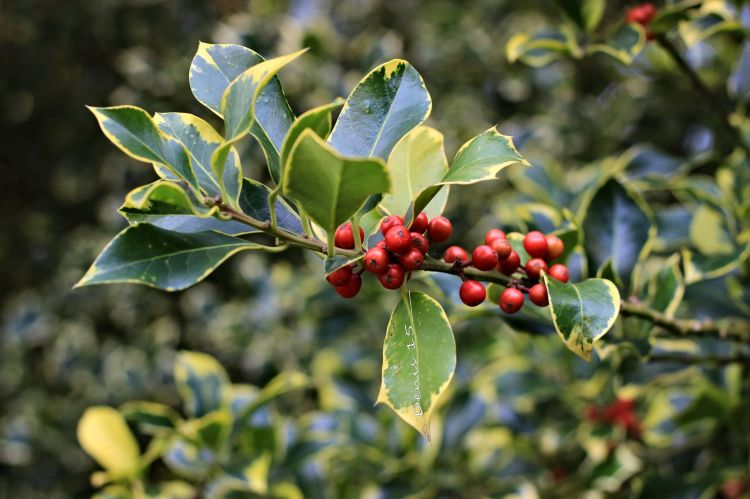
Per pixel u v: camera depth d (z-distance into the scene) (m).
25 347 1.47
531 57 0.67
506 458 0.80
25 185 1.76
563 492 0.77
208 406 0.72
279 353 1.16
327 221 0.42
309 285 1.14
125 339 1.57
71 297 1.55
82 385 1.40
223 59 0.46
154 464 1.21
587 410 0.79
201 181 0.45
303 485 0.77
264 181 1.12
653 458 0.77
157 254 0.43
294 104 1.03
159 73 1.29
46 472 1.37
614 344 0.53
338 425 0.78
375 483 0.75
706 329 0.53
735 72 0.71
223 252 0.43
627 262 0.56
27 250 1.73
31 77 1.67
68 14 1.55
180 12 1.42
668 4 0.64
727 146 0.91
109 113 0.43
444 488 0.77
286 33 1.08
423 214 0.45
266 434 0.72
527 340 0.84
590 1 0.67
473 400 0.79
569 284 0.45
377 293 1.08
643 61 0.75
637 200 0.57
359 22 1.52
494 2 1.55
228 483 0.69
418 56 1.35
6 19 1.60
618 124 1.27
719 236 0.67
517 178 0.77
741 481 0.73
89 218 1.72
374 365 1.03
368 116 0.46
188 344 1.55
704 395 0.68
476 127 1.28
